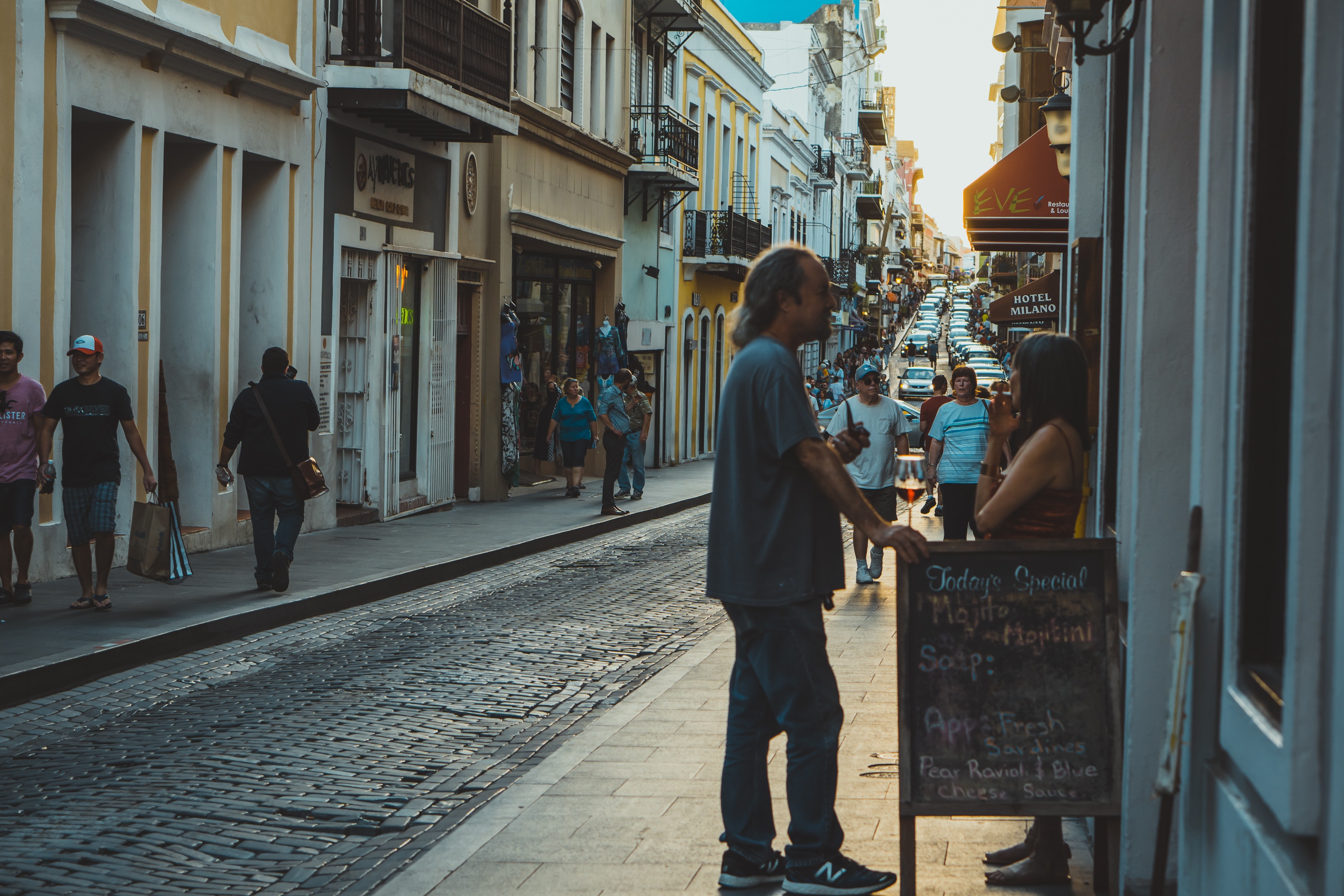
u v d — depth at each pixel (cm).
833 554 455
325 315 1677
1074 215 696
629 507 2106
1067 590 425
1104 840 454
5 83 1094
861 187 8438
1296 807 264
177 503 1074
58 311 1167
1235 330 322
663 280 3288
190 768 657
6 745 704
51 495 1177
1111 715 423
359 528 1717
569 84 2558
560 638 1052
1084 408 460
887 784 599
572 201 2556
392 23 1678
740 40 3944
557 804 571
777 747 678
